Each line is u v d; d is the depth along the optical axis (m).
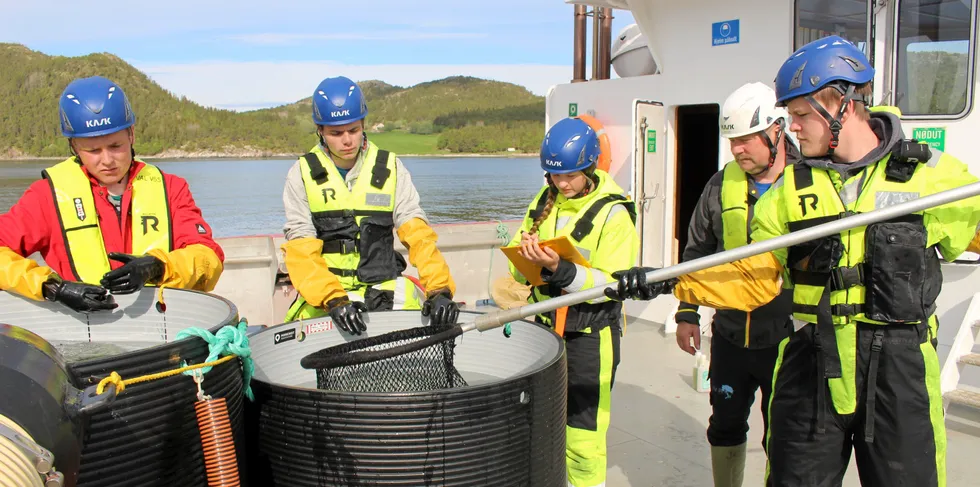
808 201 2.25
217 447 1.85
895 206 2.01
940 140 4.72
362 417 2.01
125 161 2.63
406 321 2.87
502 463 2.10
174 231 2.77
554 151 2.88
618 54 6.99
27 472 1.33
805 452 2.33
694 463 3.86
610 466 3.82
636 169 5.77
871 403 2.18
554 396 2.26
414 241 3.10
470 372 2.86
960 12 4.55
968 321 4.34
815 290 2.26
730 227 3.06
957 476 3.65
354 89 3.03
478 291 7.19
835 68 2.14
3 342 1.52
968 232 2.18
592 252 2.96
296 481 2.11
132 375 1.76
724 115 3.03
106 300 2.36
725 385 3.14
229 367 2.01
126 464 1.77
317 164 3.15
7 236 2.56
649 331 6.21
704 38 5.69
